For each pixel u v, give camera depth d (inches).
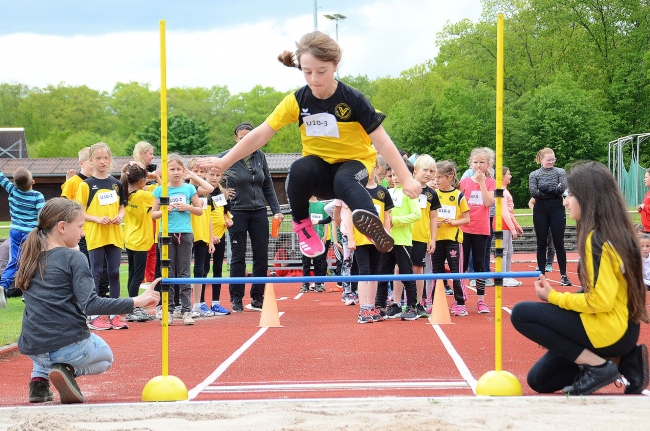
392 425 145.6
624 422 149.6
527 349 259.6
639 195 1232.2
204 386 203.5
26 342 181.3
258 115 3457.2
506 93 2256.4
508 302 416.2
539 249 473.4
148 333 311.6
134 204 337.1
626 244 173.9
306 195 173.8
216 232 381.7
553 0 2162.9
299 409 163.8
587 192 177.8
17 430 149.3
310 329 318.3
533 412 159.5
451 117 2043.6
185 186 343.9
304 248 179.3
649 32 2070.6
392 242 171.6
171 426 150.9
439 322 326.6
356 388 196.9
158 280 183.9
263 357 251.3
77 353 181.6
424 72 2955.2
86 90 3617.1
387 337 289.9
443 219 347.9
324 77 164.6
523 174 2042.3
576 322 176.9
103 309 177.8
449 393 189.0
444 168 350.6
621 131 2066.9
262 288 396.8
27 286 182.7
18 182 394.9
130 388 205.9
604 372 175.8
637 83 2063.2
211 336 302.4
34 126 3474.4
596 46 2145.7
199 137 2450.8
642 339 274.8
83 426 152.5
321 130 169.5
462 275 181.9
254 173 374.3
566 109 1956.2
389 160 171.0
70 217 186.2
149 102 3462.1
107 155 322.7
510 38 2239.2
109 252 321.1
